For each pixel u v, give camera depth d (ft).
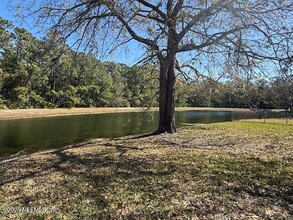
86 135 54.08
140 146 32.32
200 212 12.73
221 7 26.12
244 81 31.81
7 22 135.33
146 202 14.03
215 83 41.70
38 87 156.04
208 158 24.29
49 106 155.33
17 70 141.59
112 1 26.96
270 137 40.81
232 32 28.09
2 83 138.00
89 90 175.32
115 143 35.78
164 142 35.29
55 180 18.74
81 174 19.93
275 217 12.16
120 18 29.60
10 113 114.32
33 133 58.29
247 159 23.86
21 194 16.11
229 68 29.76
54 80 150.00
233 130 51.16
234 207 13.28
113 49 31.91
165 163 22.44
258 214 12.48
